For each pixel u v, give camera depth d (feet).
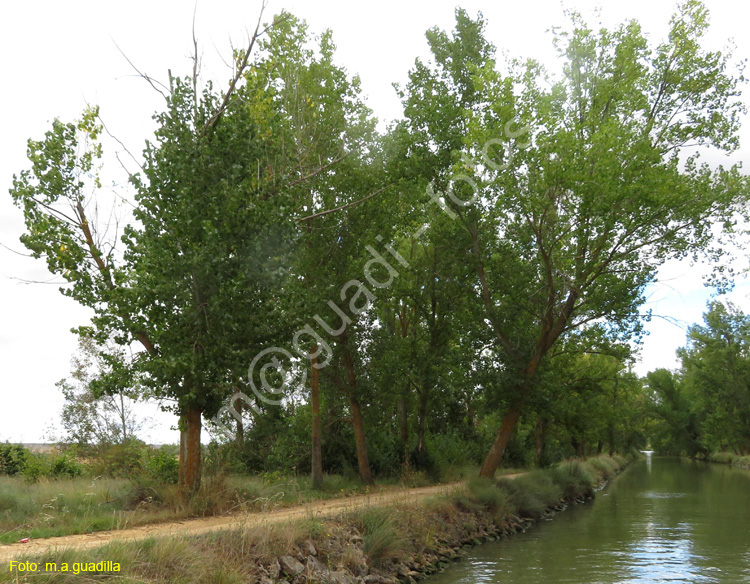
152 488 57.67
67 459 85.20
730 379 250.37
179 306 56.95
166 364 53.16
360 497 74.38
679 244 81.35
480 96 85.76
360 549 49.49
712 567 54.08
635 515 92.53
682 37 80.12
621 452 350.64
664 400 352.49
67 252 56.39
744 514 92.84
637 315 85.81
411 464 105.60
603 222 76.54
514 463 156.25
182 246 57.11
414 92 87.86
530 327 93.45
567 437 196.65
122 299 56.13
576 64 83.92
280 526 44.93
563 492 107.55
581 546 65.62
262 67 62.44
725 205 78.54
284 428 100.63
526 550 63.52
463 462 124.06
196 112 60.29
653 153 72.84
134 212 58.39
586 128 77.87
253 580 37.68
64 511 48.67
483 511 74.79
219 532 41.39
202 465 70.95
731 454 298.76
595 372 140.26
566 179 71.51
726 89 79.41
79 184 59.00
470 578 50.52
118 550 33.37
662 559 57.88
